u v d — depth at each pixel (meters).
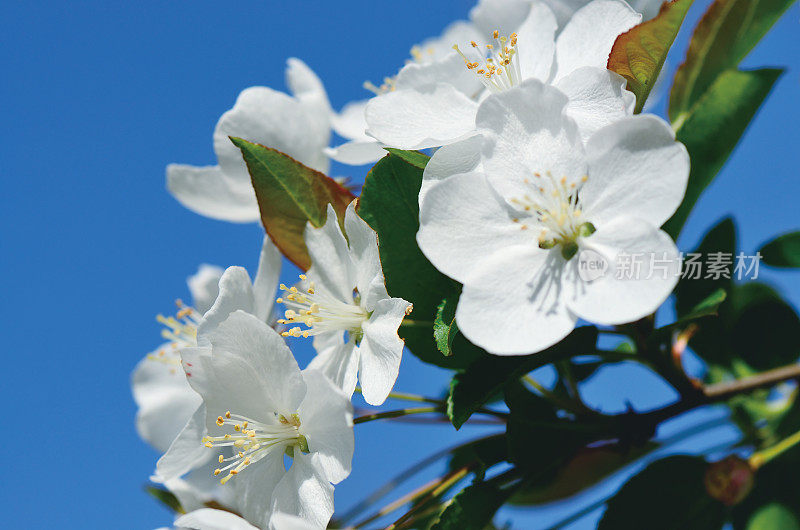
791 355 0.44
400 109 0.40
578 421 0.40
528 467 0.39
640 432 0.40
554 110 0.37
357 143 0.41
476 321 0.37
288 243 0.40
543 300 0.37
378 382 0.38
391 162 0.39
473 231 0.37
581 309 0.36
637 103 0.39
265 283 0.41
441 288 0.39
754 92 0.40
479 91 0.42
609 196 0.37
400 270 0.39
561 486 0.44
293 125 0.43
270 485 0.39
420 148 0.38
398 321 0.38
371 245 0.39
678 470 0.40
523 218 0.37
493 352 0.37
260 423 0.39
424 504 0.40
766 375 0.41
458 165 0.38
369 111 0.40
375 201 0.40
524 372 0.38
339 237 0.39
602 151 0.37
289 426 0.39
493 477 0.39
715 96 0.40
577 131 0.37
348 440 0.38
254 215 0.44
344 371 0.39
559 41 0.40
